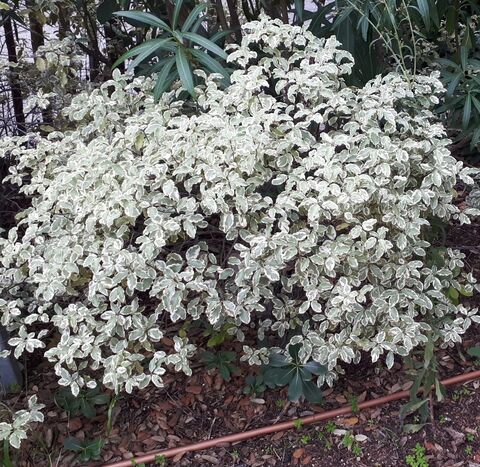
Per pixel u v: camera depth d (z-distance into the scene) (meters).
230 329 2.16
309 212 1.79
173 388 2.32
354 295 1.86
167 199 1.87
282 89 2.18
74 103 2.30
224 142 1.84
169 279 1.84
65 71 2.64
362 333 2.07
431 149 2.04
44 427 2.16
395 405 2.19
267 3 2.65
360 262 1.93
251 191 1.89
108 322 1.90
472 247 2.70
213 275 1.94
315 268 1.90
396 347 1.97
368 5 2.23
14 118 2.92
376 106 2.04
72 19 3.09
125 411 2.24
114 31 3.24
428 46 2.87
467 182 2.01
